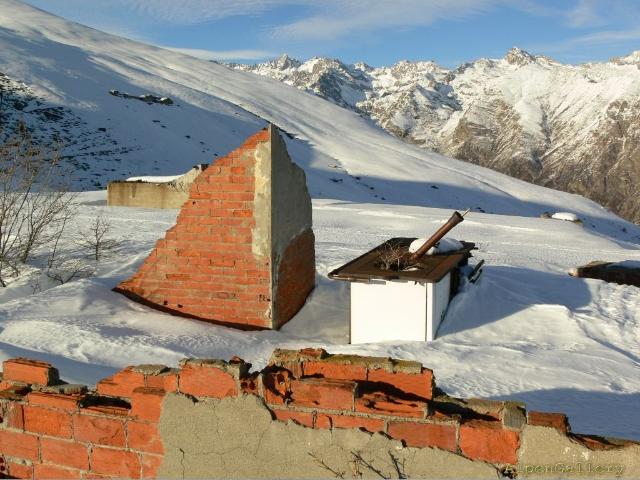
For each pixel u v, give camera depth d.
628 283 16.11
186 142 100.94
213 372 3.61
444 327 10.42
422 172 129.25
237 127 126.69
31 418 3.98
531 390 7.35
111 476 3.82
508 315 11.14
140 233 21.97
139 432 3.74
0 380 4.28
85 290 11.02
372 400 3.40
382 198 103.50
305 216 12.25
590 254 25.12
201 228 10.67
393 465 3.33
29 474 4.03
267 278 10.49
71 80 108.94
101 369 7.48
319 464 3.44
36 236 16.98
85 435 3.86
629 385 7.70
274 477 3.53
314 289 12.81
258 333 10.33
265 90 182.75
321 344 9.93
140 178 33.22
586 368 8.36
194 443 3.63
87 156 80.00
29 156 18.81
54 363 7.40
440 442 3.28
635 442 3.09
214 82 177.25
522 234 30.80
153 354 8.41
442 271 10.02
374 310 9.91
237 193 10.45
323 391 3.43
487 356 8.74
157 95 124.88
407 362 3.59
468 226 32.38
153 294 11.00
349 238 25.28
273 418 3.51
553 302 12.52
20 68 104.88
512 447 3.18
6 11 192.12
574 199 137.62
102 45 191.62
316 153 127.62
